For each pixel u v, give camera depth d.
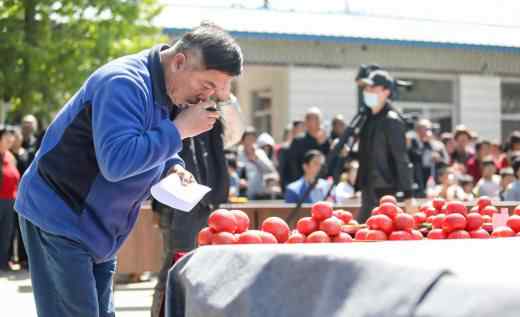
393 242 2.15
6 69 13.02
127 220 3.00
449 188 9.83
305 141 10.75
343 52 16.38
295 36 15.73
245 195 10.61
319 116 10.82
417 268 1.77
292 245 2.19
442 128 19.39
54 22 13.62
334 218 3.47
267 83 19.28
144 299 7.36
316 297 1.97
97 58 13.32
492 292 1.60
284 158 10.89
